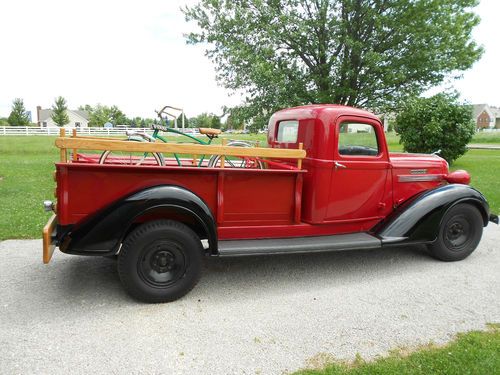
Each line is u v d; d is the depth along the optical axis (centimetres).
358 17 1236
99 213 305
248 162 463
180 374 240
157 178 322
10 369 239
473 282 386
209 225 324
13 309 313
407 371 243
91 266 405
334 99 1260
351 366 250
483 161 1414
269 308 327
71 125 6594
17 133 3112
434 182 465
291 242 370
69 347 263
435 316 316
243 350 266
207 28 1258
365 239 395
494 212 654
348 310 325
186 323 299
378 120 406
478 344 273
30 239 486
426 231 413
